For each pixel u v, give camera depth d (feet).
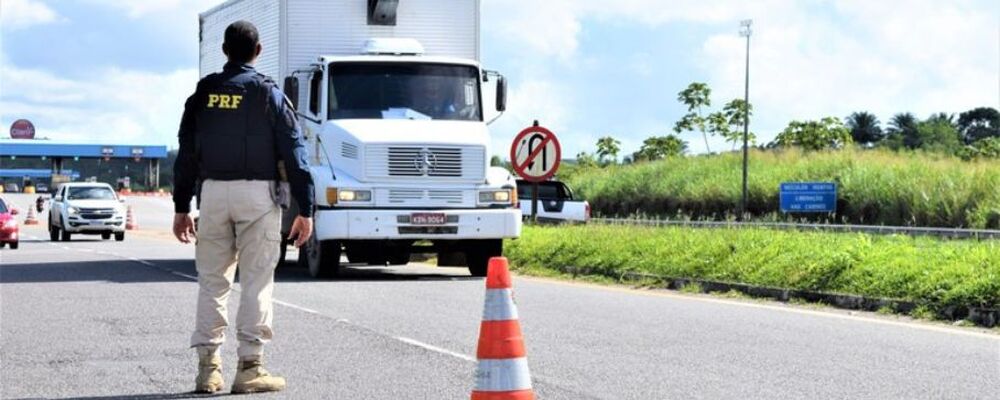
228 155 29.12
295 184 29.35
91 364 34.91
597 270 69.36
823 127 280.10
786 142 282.36
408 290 60.39
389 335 41.27
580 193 215.10
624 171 216.95
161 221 229.25
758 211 180.24
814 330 42.65
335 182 66.95
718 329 43.06
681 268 62.69
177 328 43.83
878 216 156.56
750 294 56.85
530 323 45.09
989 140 281.74
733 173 191.11
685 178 197.77
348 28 73.87
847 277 52.49
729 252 62.28
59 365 34.73
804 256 57.00
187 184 29.76
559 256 73.67
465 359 35.58
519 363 22.26
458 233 67.67
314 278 70.28
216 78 29.22
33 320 46.57
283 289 60.95
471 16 75.66
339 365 34.45
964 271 47.78
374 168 67.10
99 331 42.88
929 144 426.92
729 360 35.32
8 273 74.33
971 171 151.33
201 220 29.40
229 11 83.41
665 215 195.93
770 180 180.45
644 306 51.83
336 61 70.64
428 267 84.02
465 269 81.05
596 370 33.47
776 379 31.89
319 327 43.62
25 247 122.72
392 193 67.41
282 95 29.58
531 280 68.85
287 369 33.73
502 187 69.00
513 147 88.89
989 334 41.50
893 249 56.29
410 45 72.95
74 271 76.59
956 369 33.53
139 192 417.90
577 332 42.22
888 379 31.86
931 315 46.39
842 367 33.94
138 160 424.46
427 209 67.72
